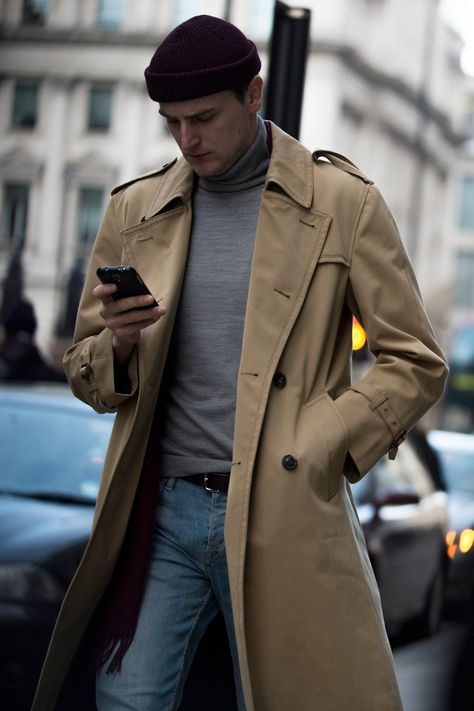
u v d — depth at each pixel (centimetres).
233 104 307
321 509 303
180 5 6284
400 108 7300
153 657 317
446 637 868
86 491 589
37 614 515
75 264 6278
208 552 316
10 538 536
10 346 1102
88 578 319
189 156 311
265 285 309
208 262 318
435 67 8119
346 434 306
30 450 613
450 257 8781
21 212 6362
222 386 314
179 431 319
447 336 5528
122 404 322
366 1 6688
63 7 6356
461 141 8594
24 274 6253
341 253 312
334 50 6309
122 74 6319
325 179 318
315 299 311
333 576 303
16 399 652
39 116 6384
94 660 325
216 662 345
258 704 305
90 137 6353
